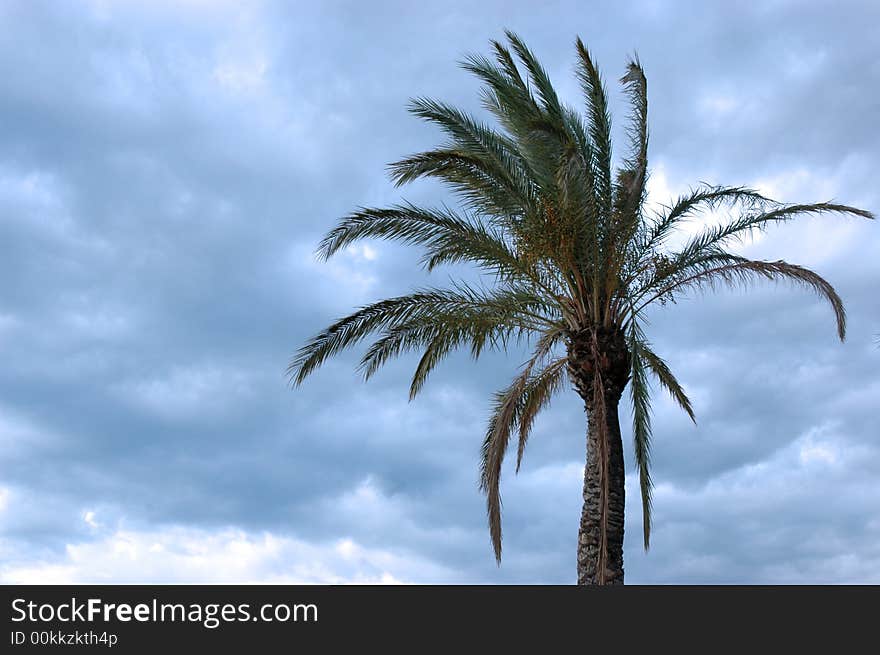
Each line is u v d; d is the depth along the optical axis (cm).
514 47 1473
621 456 1502
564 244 1450
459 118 1515
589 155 1488
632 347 1633
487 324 1546
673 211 1545
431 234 1512
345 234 1498
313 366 1545
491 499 1458
